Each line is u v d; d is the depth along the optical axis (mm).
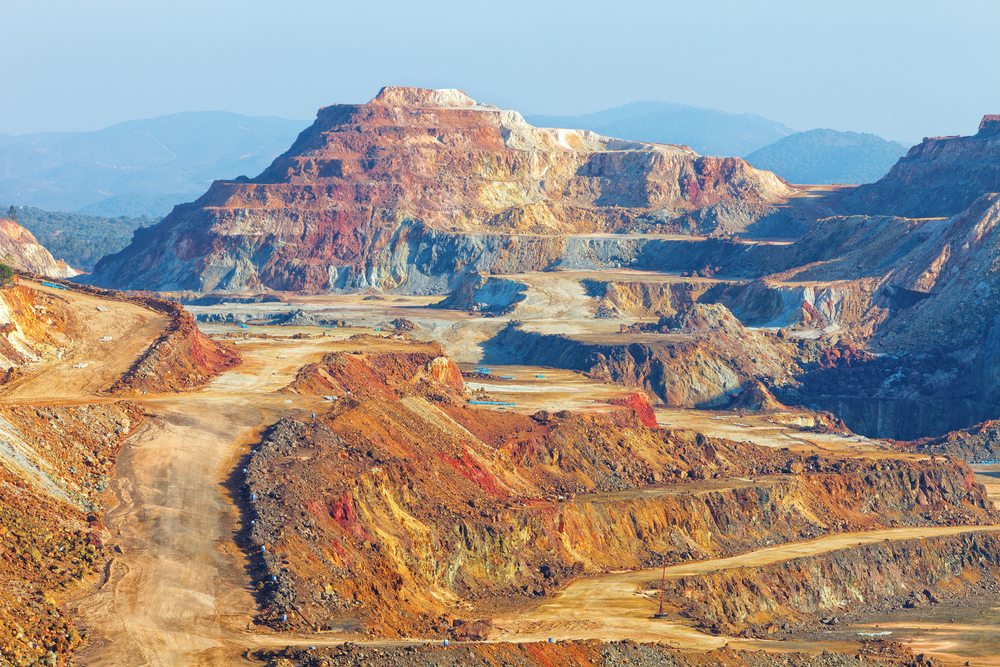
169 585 143375
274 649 130125
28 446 168875
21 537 142875
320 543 167250
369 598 162625
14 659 116188
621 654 167250
